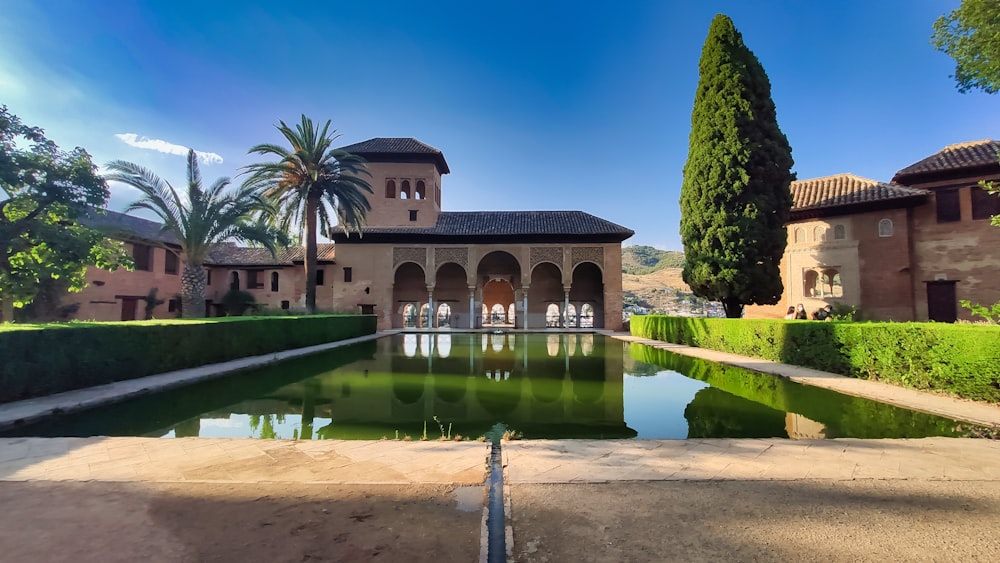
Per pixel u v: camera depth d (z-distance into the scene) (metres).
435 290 28.44
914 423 5.44
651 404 6.62
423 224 26.97
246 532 2.52
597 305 28.41
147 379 8.02
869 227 15.45
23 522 2.62
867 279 15.41
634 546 2.38
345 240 26.34
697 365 10.87
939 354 6.65
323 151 18.62
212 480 3.33
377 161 27.19
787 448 4.20
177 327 9.20
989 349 5.99
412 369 10.22
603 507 2.87
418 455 3.97
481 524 2.64
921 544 2.40
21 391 6.25
